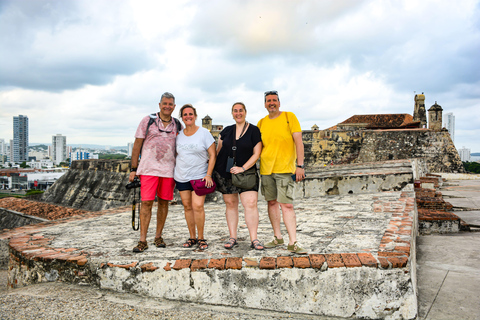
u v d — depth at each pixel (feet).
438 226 23.17
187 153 14.08
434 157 98.43
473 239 20.20
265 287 11.06
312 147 104.94
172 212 26.68
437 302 11.22
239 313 10.76
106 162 82.79
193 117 14.23
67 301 11.30
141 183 14.12
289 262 10.99
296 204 26.86
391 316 10.00
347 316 10.37
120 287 12.37
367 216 18.95
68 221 22.98
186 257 12.53
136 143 14.20
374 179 32.14
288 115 12.69
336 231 15.51
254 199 13.29
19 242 16.24
